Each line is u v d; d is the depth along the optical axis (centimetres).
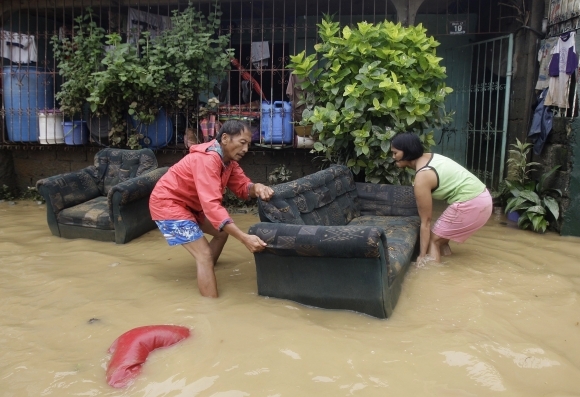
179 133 720
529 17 655
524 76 673
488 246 515
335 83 566
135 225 541
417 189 426
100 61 702
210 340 308
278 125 668
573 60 548
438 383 264
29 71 734
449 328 324
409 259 403
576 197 552
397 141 429
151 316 346
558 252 499
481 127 725
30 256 484
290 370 275
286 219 379
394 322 333
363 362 283
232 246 518
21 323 340
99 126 708
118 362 277
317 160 704
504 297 375
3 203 745
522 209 597
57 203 548
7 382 269
